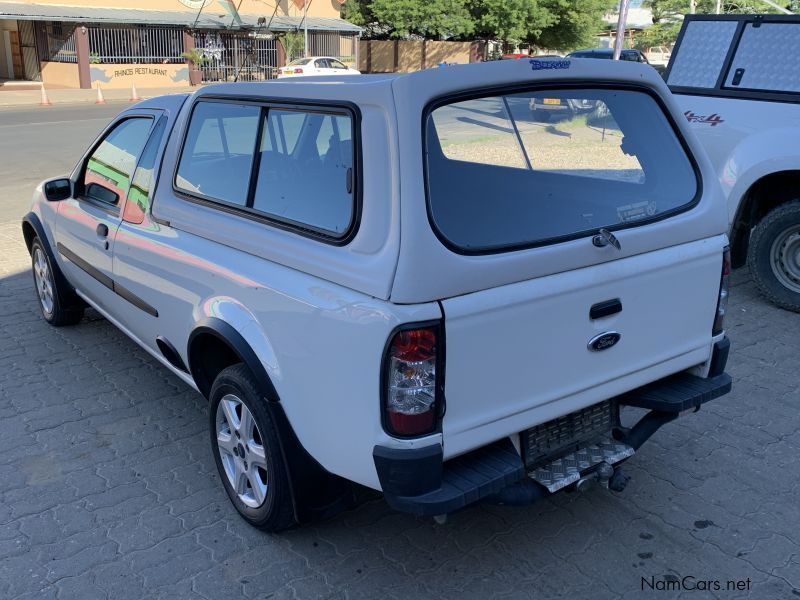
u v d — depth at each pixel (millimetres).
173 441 4137
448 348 2447
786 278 6000
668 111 3254
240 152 3254
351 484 3117
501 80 2684
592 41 44562
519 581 3025
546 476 2883
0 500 3578
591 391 2896
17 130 18672
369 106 2551
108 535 3324
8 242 8312
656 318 3043
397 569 3105
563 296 2689
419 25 40656
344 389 2588
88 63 30969
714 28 6602
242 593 2975
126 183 4207
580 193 2943
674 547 3225
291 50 37719
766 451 3982
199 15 33531
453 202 2539
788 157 5773
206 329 3238
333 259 2609
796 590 2965
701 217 3148
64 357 5227
